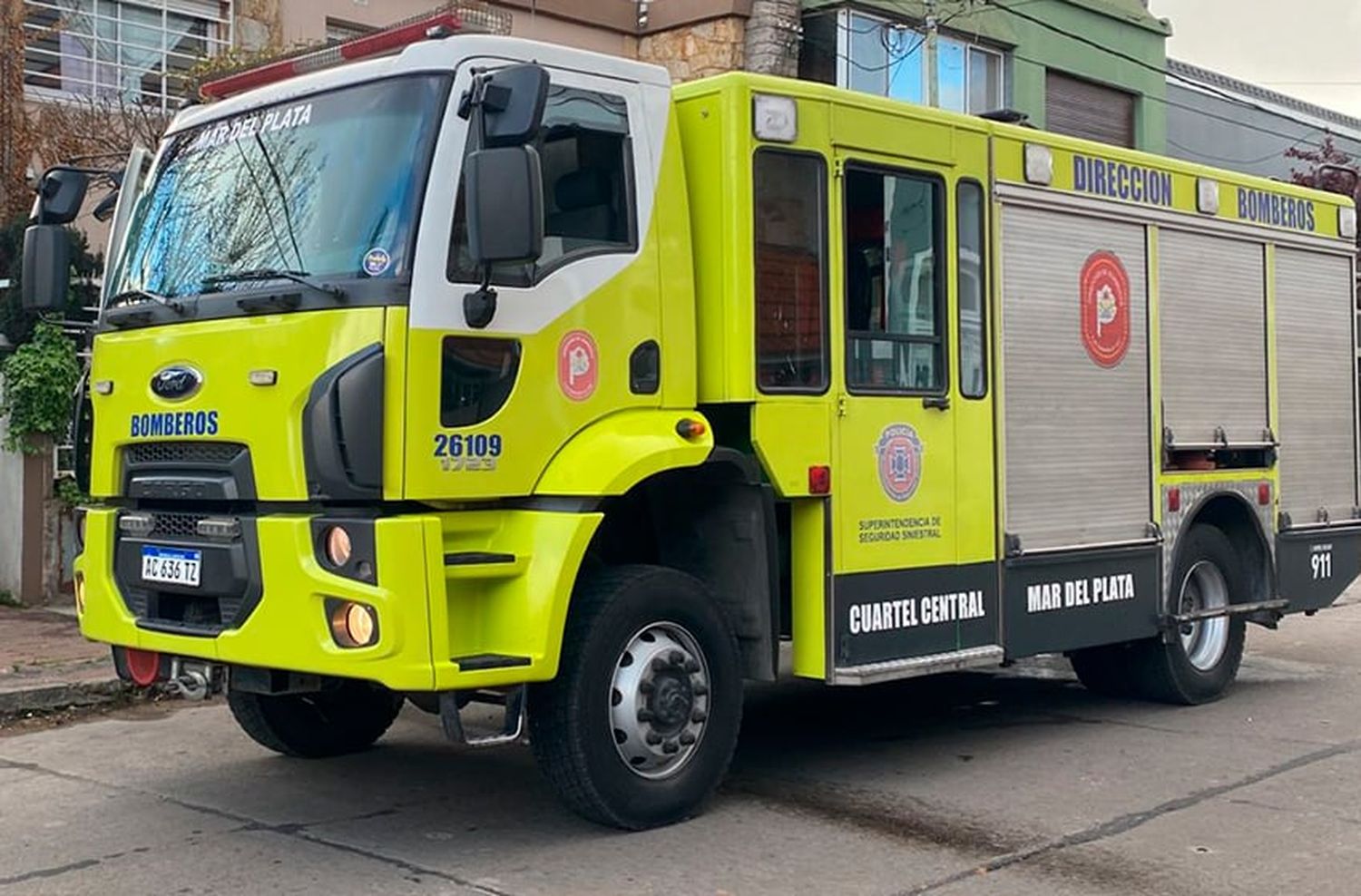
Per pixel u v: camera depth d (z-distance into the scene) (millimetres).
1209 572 9344
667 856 5953
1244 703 9359
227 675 6184
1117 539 8523
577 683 6020
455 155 5781
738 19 17719
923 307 7453
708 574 6828
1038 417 8047
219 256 6281
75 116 13500
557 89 6215
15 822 6555
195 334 6039
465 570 5715
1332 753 7836
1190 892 5516
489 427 5809
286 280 5875
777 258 6750
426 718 8836
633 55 18172
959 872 5754
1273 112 26188
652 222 6473
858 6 18406
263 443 5746
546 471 6008
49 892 5543
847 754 7883
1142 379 8734
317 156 6113
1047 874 5730
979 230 7770
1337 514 10320
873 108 7223
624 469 6047
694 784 6441
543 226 5668
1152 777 7309
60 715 8953
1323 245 10219
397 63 5988
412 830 6367
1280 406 9805
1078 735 8367
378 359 5555
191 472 6070
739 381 6562
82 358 11922
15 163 13383
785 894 5484
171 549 6109
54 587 12031
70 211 7082
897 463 7234
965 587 7574
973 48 20328
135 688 9297
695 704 6461
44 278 6922
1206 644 9375
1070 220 8305
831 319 6949
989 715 9000
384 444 5551
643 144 6488
